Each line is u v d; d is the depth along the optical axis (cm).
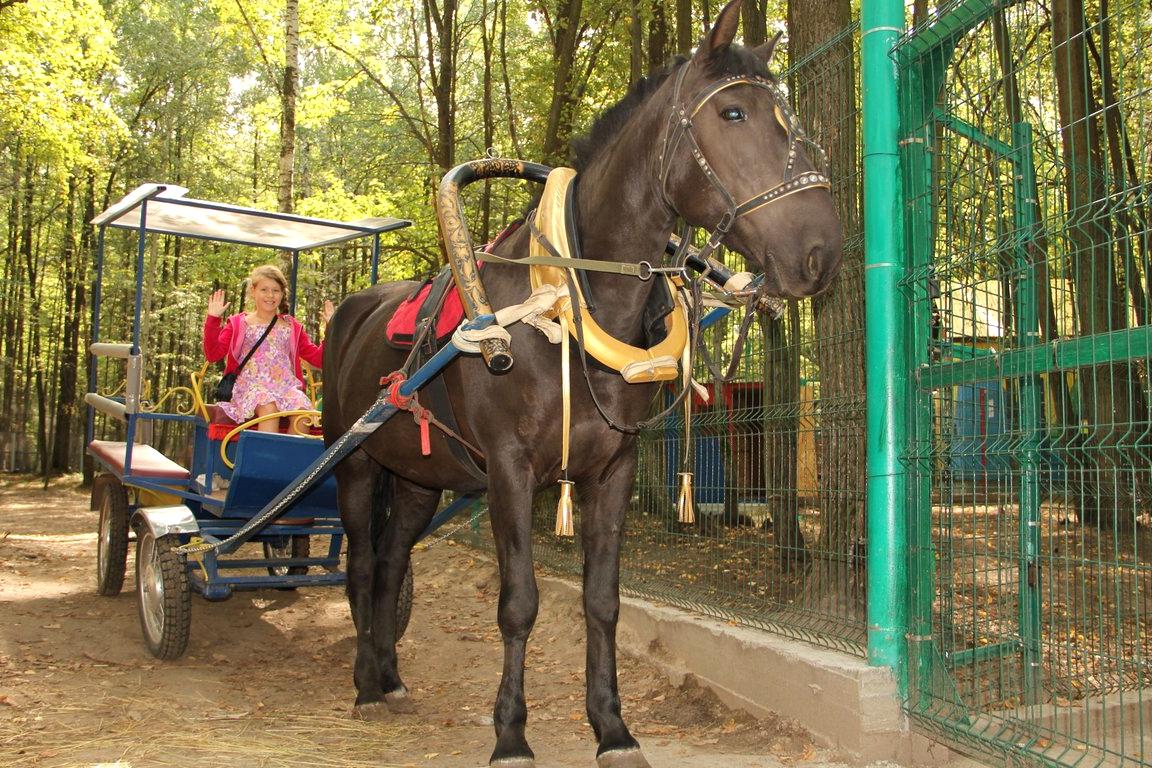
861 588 471
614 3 1346
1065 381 399
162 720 450
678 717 474
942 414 402
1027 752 342
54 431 3388
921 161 407
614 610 373
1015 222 407
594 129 375
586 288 345
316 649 634
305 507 598
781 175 295
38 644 584
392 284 561
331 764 393
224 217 684
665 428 587
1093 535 552
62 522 1472
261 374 636
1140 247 400
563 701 516
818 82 509
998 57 402
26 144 2128
